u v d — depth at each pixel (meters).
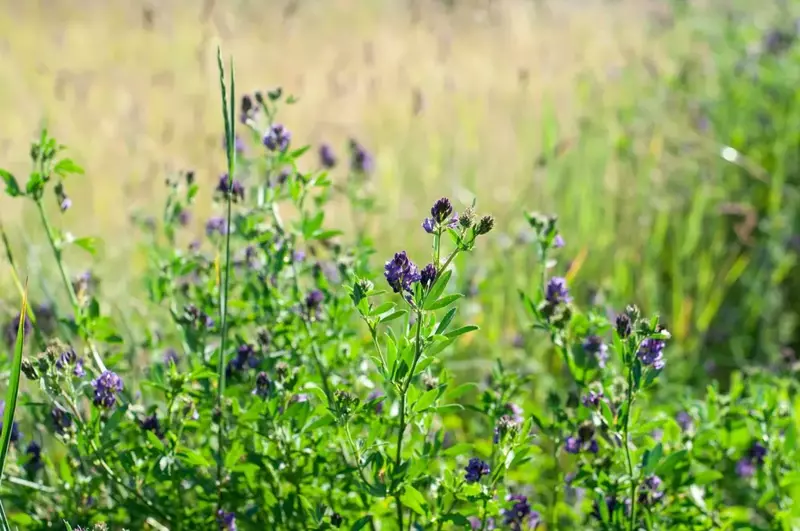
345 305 3.75
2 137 8.17
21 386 4.27
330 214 6.95
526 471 4.18
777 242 6.86
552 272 6.18
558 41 11.33
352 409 3.01
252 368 3.55
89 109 9.20
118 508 3.54
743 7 9.84
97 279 4.69
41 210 3.60
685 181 7.69
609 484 3.32
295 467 3.41
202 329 3.65
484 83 9.86
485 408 3.58
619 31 11.45
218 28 9.58
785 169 7.66
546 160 6.91
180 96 9.68
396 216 6.79
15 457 3.62
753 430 3.95
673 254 6.91
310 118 9.08
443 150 8.05
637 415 3.34
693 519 3.50
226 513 3.42
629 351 3.04
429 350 2.86
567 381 5.40
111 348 4.45
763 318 6.49
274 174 4.04
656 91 8.87
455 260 5.60
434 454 3.23
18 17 13.77
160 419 3.45
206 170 7.41
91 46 12.03
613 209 7.33
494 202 7.38
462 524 3.02
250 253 3.93
